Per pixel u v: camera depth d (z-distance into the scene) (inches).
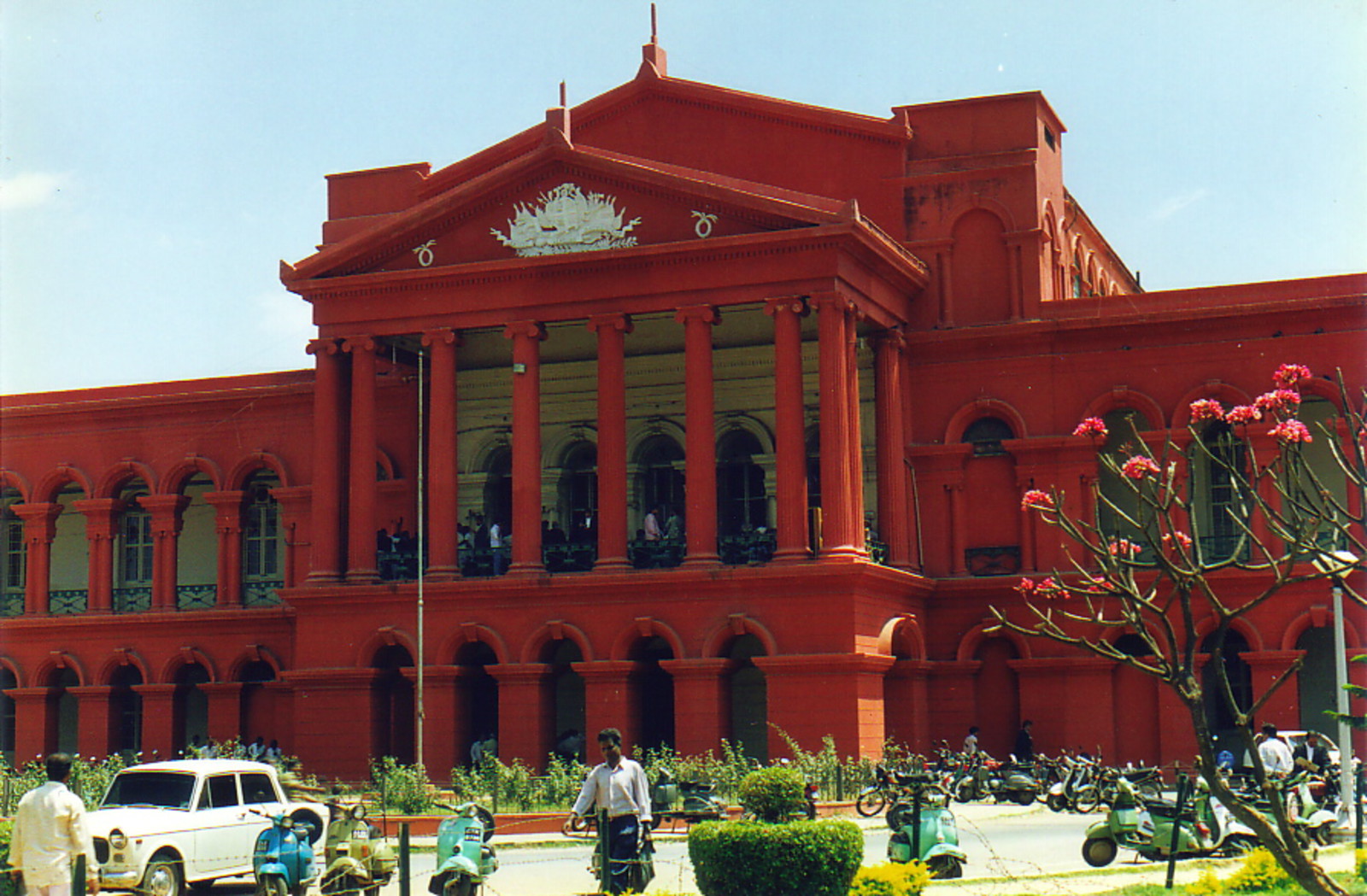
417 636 1578.5
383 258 1637.6
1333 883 567.2
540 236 1584.6
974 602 1632.6
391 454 1839.3
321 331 1649.9
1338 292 1563.7
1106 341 1625.2
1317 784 1221.1
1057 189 1779.0
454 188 1781.5
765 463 1723.7
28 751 1910.7
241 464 1900.8
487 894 889.5
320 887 848.3
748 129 1755.7
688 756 1472.7
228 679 1849.2
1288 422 611.2
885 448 1619.1
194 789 947.3
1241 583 1560.0
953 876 869.8
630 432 1790.1
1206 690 1603.1
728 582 1488.7
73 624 1903.3
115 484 1956.2
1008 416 1647.4
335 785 1491.1
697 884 744.3
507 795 1317.7
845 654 1438.2
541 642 1544.0
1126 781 963.3
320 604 1615.4
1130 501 1619.1
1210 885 778.2
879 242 1542.8
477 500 1820.9
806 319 1665.8
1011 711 1620.3
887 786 1296.8
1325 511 617.9
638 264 1545.3
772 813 762.8
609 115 1806.1
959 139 1697.8
